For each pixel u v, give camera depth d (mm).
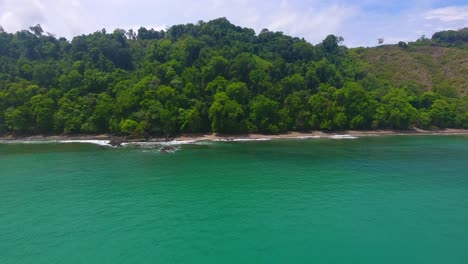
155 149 89125
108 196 48344
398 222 39031
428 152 85438
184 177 58938
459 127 142125
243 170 64375
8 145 96812
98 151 85688
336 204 44844
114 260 30875
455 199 47000
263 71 133875
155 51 148625
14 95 116062
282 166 68000
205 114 116750
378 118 130875
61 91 121688
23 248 33062
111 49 151375
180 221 39281
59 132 113875
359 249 32844
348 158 76875
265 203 45219
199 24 189250
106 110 112250
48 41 157625
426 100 145875
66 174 61031
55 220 39688
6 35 158125
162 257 31328
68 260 30891
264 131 119875
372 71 184250
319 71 144875
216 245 33531
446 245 33688
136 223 38719
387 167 67125
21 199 47094
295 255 31688
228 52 143250
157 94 115062
